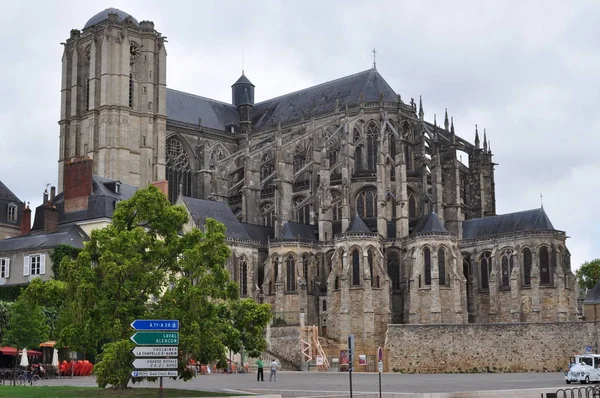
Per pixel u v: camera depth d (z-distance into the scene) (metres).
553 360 109.50
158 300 69.00
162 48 163.50
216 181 150.62
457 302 132.12
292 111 178.75
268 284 139.38
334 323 133.50
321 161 145.75
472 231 143.50
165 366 49.47
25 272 107.25
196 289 63.22
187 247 67.19
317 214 149.12
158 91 161.88
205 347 63.16
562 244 135.25
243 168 161.88
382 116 154.88
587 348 109.25
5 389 64.25
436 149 143.50
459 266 134.75
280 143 147.75
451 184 146.75
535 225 134.88
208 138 175.38
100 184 119.25
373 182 149.12
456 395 63.22
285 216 145.25
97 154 155.50
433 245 134.00
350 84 171.25
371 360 127.38
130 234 64.44
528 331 110.38
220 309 68.19
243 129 183.00
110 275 62.12
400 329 113.00
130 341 60.06
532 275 132.88
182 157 170.50
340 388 72.69
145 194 67.00
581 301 163.88
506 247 136.88
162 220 67.50
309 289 140.38
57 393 60.50
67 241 106.56
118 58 156.38
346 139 145.50
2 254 109.44
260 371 86.94
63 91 164.12
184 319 62.72
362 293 131.75
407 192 150.00
